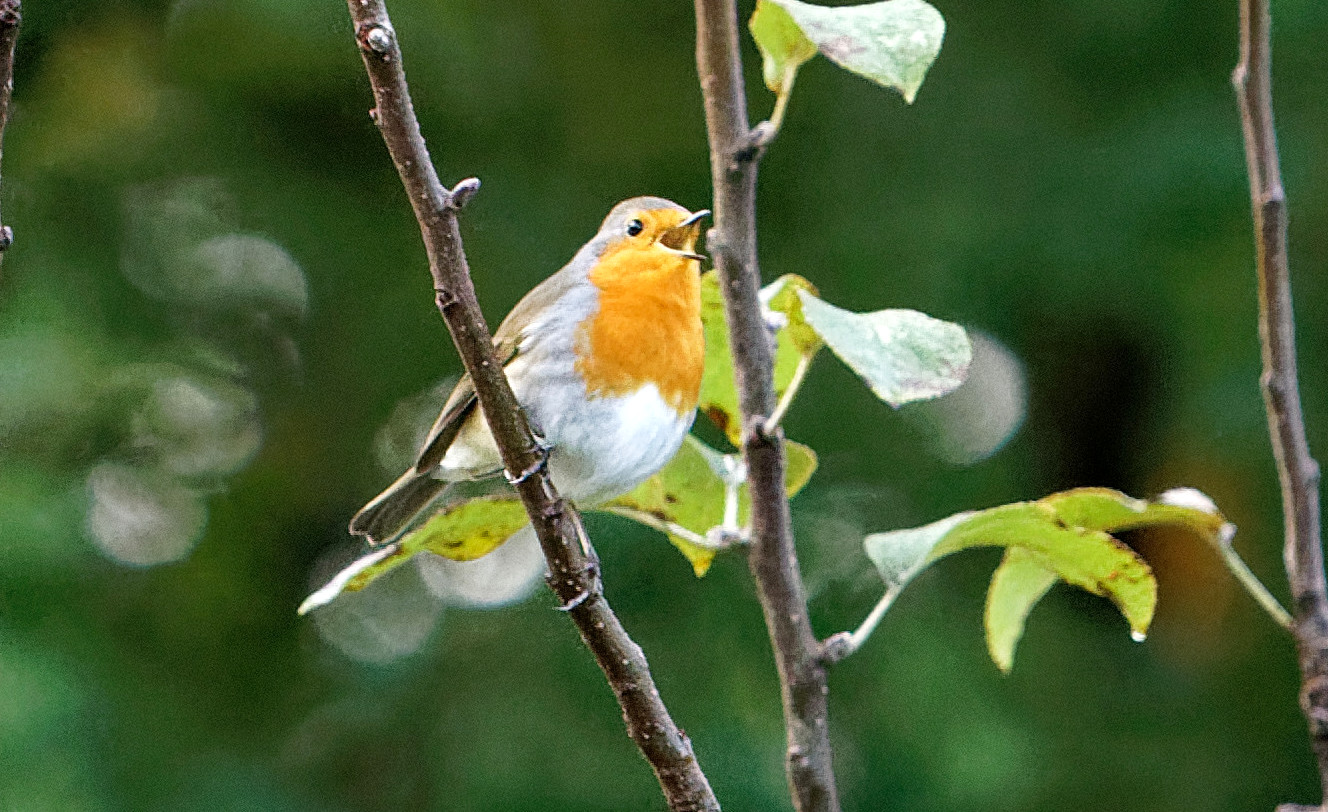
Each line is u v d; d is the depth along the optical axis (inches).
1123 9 452.8
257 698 461.7
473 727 439.5
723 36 154.6
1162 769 439.8
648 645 433.7
